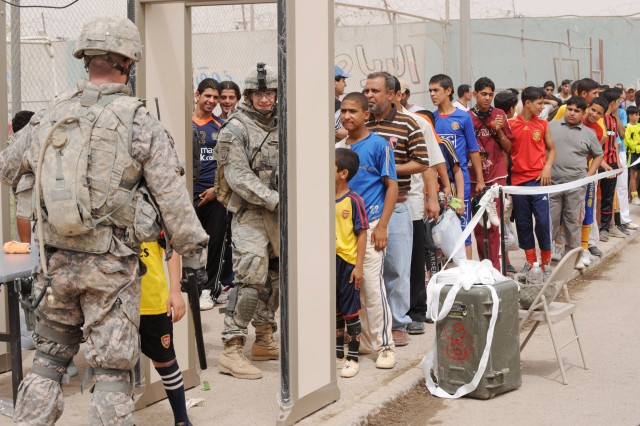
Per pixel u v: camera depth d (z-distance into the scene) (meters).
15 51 6.78
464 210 8.27
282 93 4.61
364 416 5.07
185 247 3.88
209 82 8.31
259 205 5.69
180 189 3.83
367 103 6.23
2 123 5.86
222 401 5.32
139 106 3.82
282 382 4.80
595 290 9.58
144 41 5.00
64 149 3.71
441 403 5.54
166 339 4.46
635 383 5.99
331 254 5.14
